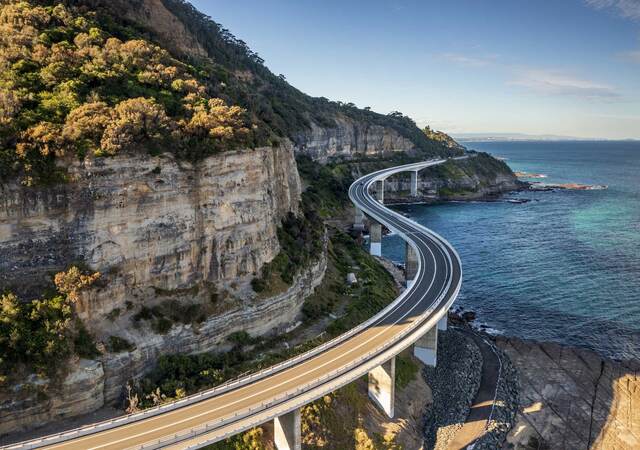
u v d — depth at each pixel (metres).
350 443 57.47
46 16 71.31
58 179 51.75
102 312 54.56
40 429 47.59
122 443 43.22
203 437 44.69
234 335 65.06
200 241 63.94
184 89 74.69
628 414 68.81
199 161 62.94
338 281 95.69
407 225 130.38
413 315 75.69
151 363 56.75
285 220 89.00
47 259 51.81
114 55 71.38
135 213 57.09
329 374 56.06
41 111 56.00
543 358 82.62
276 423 53.00
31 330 49.09
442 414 67.56
